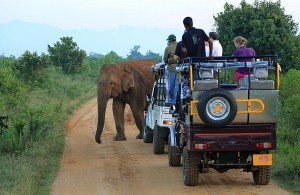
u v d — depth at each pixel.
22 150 15.30
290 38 24.42
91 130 23.30
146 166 14.45
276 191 11.14
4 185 11.32
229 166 11.51
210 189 11.48
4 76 25.83
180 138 12.75
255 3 25.31
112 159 15.72
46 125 18.45
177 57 13.34
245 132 11.08
